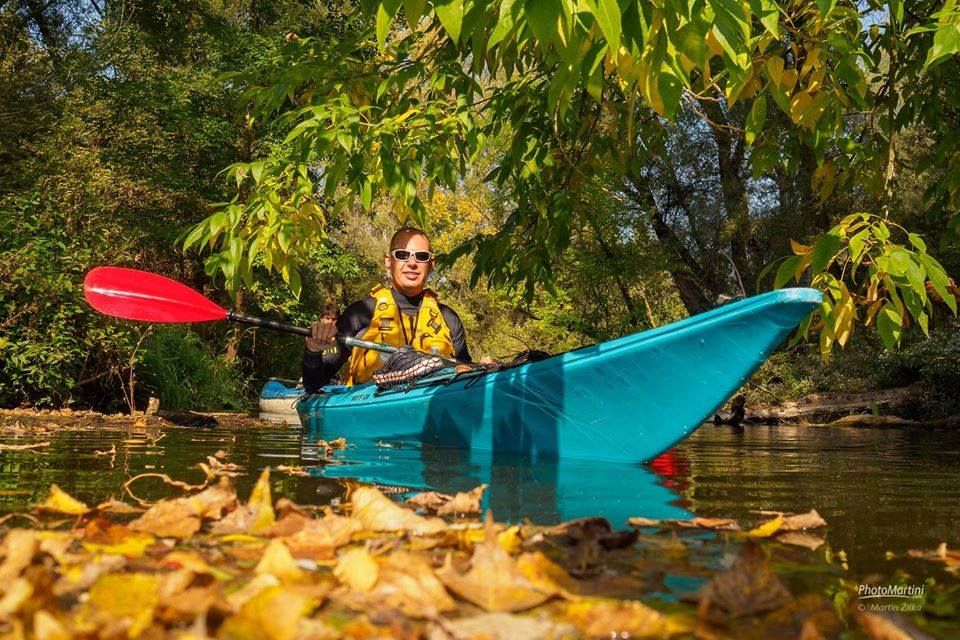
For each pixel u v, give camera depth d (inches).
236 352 557.9
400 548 53.8
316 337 170.2
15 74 424.8
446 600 42.0
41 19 563.5
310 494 82.1
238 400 406.6
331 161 147.3
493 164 558.6
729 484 97.7
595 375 122.4
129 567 46.3
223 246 156.2
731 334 109.4
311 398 209.9
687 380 115.6
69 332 264.1
